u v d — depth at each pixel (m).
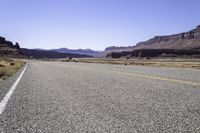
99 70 37.06
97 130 5.82
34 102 9.80
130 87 14.99
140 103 9.50
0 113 7.78
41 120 6.86
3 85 16.38
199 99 10.54
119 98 10.74
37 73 29.44
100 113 7.72
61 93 12.40
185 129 5.87
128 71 34.47
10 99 10.55
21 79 21.03
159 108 8.52
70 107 8.72
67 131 5.76
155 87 15.01
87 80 19.94
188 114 7.58
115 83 17.44
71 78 21.98
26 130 5.86
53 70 36.75
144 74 27.70
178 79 21.02
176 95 11.68
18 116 7.37
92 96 11.36
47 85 16.23
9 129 5.95
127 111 8.02
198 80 20.28
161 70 39.16
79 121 6.71
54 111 8.06
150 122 6.58
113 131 5.73
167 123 6.46
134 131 5.72
